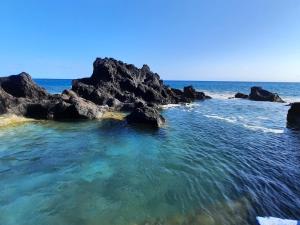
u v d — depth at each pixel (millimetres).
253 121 30953
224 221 9406
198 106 48281
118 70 49719
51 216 9453
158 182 12523
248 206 10500
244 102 58875
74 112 26438
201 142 20078
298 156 17297
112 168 14070
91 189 11570
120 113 32812
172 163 15172
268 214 9953
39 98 30156
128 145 18453
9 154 15367
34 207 9977
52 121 25031
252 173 14062
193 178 13125
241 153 17578
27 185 11703
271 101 62719
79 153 16188
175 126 26297
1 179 12195
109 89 42844
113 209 10008
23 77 30016
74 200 10578
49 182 12078
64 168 13758
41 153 15812
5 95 25125
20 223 9016
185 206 10383
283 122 30531
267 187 12359
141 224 9102
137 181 12562
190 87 67750
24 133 20031
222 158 16391
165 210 10047
